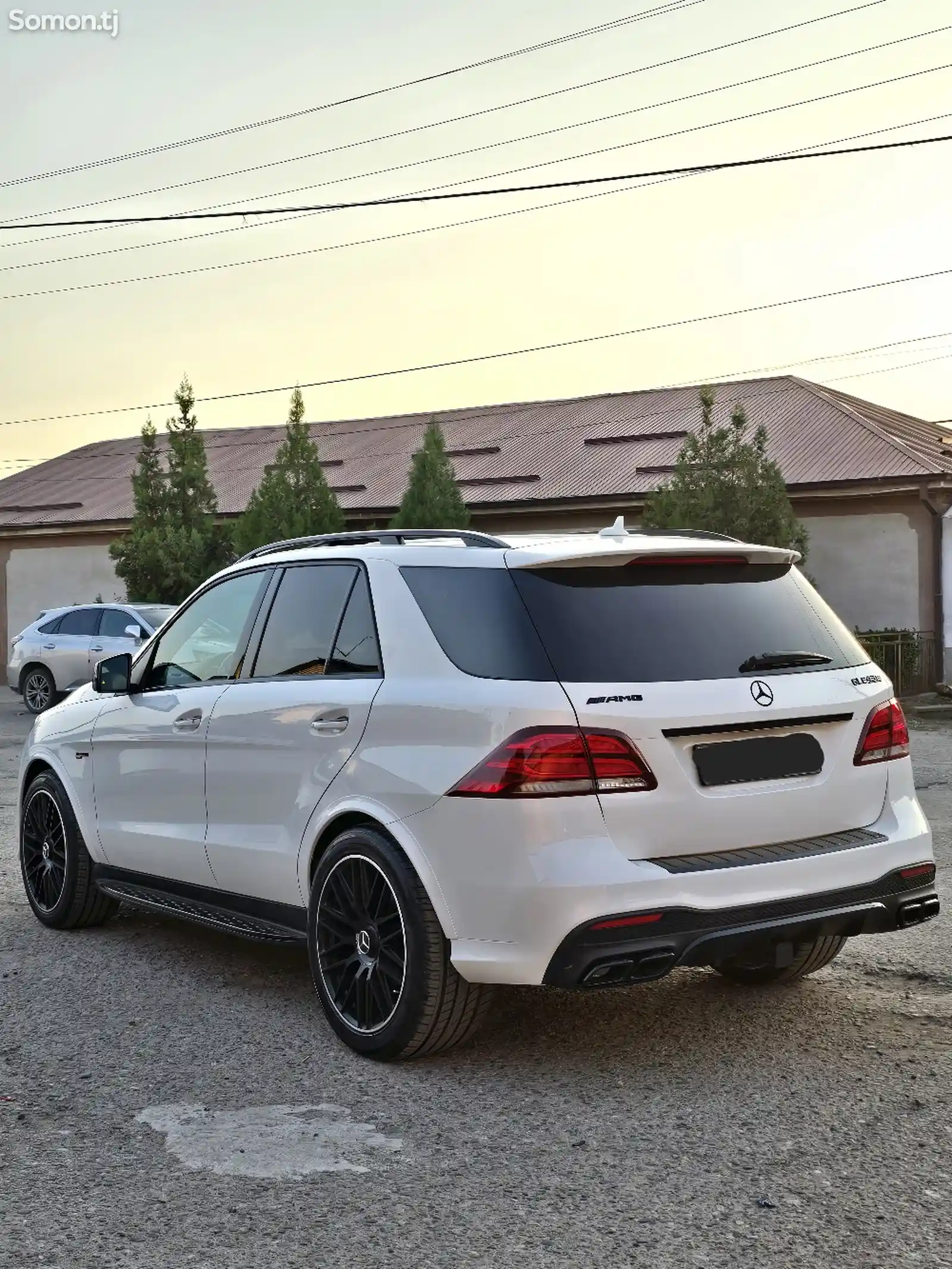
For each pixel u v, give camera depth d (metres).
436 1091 4.31
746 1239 3.24
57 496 33.47
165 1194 3.57
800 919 4.34
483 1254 3.19
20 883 7.84
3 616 32.09
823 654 4.73
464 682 4.39
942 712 19.67
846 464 22.95
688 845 4.27
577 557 4.44
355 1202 3.50
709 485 20.58
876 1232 3.26
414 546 4.91
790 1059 4.55
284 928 5.15
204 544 26.36
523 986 5.50
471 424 31.67
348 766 4.71
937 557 21.98
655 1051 4.65
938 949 5.97
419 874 4.38
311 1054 4.70
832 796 4.57
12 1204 3.52
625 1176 3.62
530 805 4.12
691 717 4.27
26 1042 4.89
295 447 24.75
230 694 5.43
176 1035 4.94
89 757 6.34
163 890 5.91
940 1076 4.35
